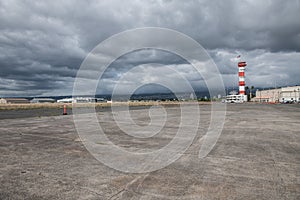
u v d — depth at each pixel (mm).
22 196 2773
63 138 6793
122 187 3037
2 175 3527
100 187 3039
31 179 3350
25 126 9805
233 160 4309
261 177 3381
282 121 11484
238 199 2654
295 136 6945
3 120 12703
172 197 2719
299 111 20562
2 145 5781
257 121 11492
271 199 2652
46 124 10555
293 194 2787
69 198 2709
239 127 9125
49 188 3012
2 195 2803
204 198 2686
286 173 3557
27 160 4375
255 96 108562
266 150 5113
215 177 3396
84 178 3387
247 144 5777
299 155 4652
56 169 3822
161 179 3332
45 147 5535
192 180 3279
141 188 3000
